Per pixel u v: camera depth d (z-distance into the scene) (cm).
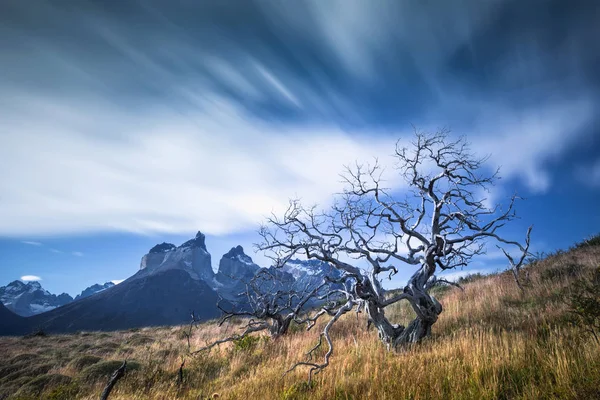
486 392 514
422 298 991
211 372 1122
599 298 688
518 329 871
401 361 760
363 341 1140
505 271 1825
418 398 538
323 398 629
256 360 1153
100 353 1775
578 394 462
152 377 1012
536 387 505
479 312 1170
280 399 660
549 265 1602
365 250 1073
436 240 1030
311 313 1958
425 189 1105
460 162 1072
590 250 1670
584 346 605
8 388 1133
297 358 1049
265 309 1565
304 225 1221
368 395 582
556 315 876
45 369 1388
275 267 1392
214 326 2622
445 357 727
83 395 941
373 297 1017
